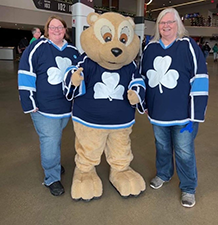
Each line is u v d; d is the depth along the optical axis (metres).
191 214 1.78
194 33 23.06
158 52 1.71
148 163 2.54
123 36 1.62
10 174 2.25
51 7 11.59
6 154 2.65
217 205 1.88
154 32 1.77
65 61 1.78
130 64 1.80
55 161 1.92
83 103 1.78
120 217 1.73
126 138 1.98
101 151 1.95
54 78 1.73
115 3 16.83
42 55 1.69
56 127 1.83
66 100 1.83
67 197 1.94
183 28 1.67
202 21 23.53
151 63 1.74
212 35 23.17
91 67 1.69
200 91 1.61
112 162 2.05
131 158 2.08
